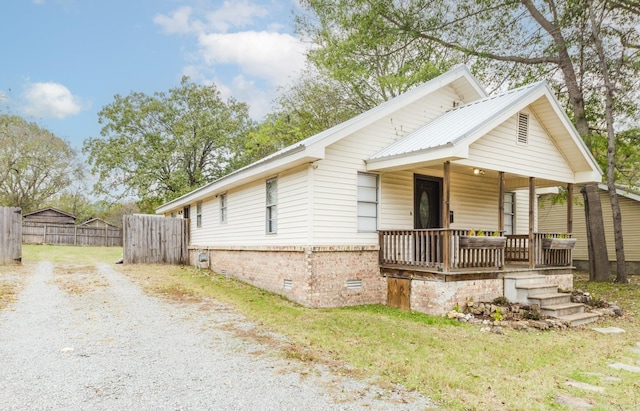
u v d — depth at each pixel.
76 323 7.07
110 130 32.16
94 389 4.30
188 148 31.83
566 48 14.71
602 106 15.54
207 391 4.31
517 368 5.38
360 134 10.30
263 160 10.88
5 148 35.22
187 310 8.38
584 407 4.14
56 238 28.73
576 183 12.25
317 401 4.11
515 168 10.22
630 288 13.21
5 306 8.20
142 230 17.23
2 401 3.97
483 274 9.38
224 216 14.89
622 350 6.58
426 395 4.31
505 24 15.58
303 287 9.52
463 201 12.45
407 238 9.82
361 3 16.75
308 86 24.50
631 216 18.59
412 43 18.08
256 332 6.79
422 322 8.07
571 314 8.98
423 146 9.22
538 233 10.85
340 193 9.91
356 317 8.23
